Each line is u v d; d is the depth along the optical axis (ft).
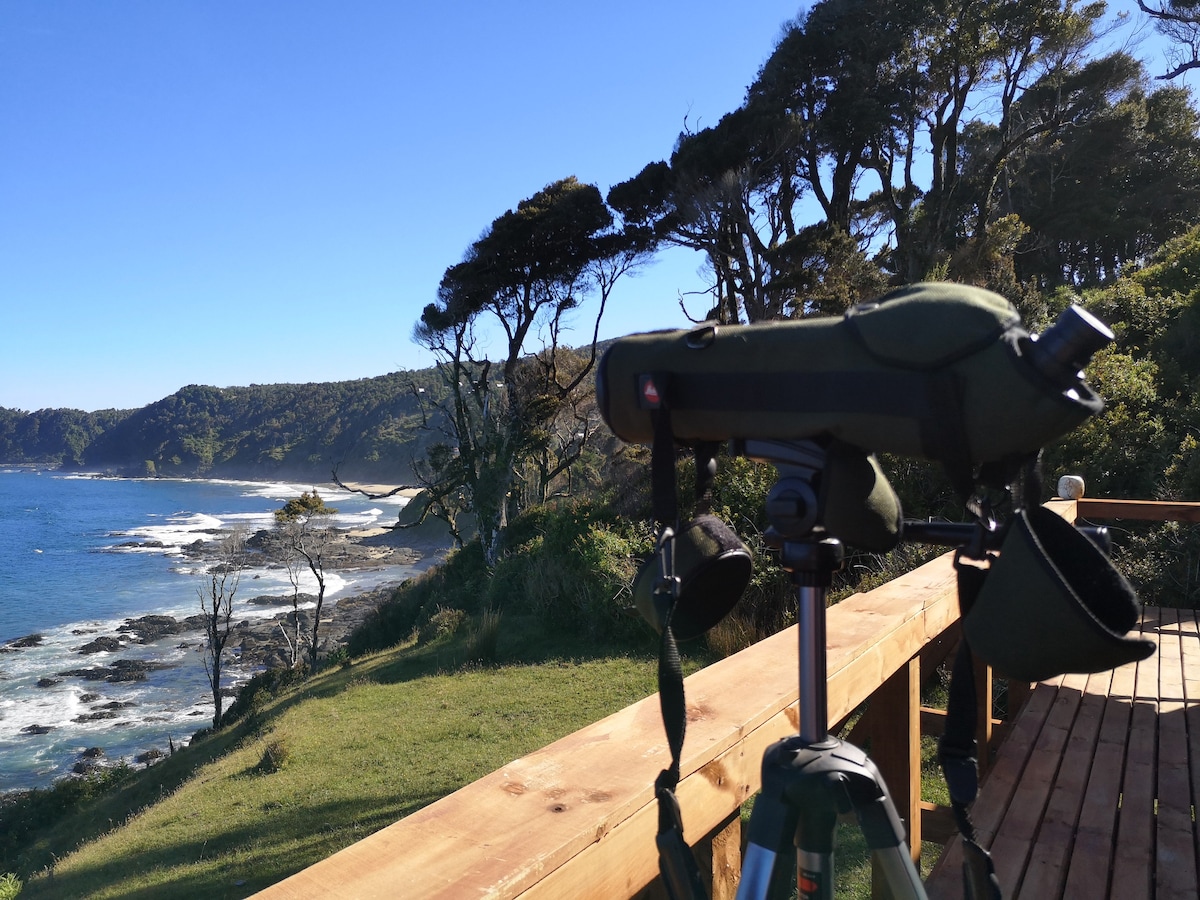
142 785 48.75
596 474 84.17
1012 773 8.04
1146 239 95.86
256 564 189.57
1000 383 2.05
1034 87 75.82
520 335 86.74
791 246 60.49
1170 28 72.43
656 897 3.48
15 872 42.29
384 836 2.77
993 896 2.65
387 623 68.59
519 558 46.32
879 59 66.95
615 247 81.10
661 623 2.71
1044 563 2.04
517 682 31.71
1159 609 15.03
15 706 91.81
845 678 4.79
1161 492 25.30
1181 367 37.06
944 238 70.18
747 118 66.74
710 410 2.64
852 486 2.47
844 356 2.33
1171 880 6.04
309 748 30.66
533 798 3.06
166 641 120.47
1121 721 9.45
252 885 20.67
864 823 2.68
